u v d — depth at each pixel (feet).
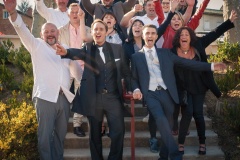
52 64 14.53
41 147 14.39
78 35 17.52
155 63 14.67
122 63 14.49
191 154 16.29
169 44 16.87
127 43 17.01
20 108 17.37
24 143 15.70
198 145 17.52
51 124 14.47
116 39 17.76
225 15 29.94
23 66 24.36
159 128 13.79
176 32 15.37
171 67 14.61
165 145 13.93
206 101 20.81
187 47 15.28
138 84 14.71
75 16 17.30
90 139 14.93
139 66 14.64
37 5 18.40
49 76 14.44
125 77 14.70
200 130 16.12
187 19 17.07
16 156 15.29
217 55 26.53
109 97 14.33
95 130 14.79
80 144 17.38
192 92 15.53
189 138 17.51
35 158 16.34
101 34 14.21
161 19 18.49
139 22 16.70
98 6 19.95
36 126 16.26
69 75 15.10
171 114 14.52
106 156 16.40
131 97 14.65
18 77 24.56
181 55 15.44
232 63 25.38
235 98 20.25
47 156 14.42
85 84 14.28
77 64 15.35
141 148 17.31
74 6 17.33
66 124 15.03
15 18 13.69
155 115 13.92
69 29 17.60
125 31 18.76
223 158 16.20
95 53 14.35
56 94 14.44
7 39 30.68
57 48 13.74
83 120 18.58
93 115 14.11
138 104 20.03
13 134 15.21
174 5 15.79
